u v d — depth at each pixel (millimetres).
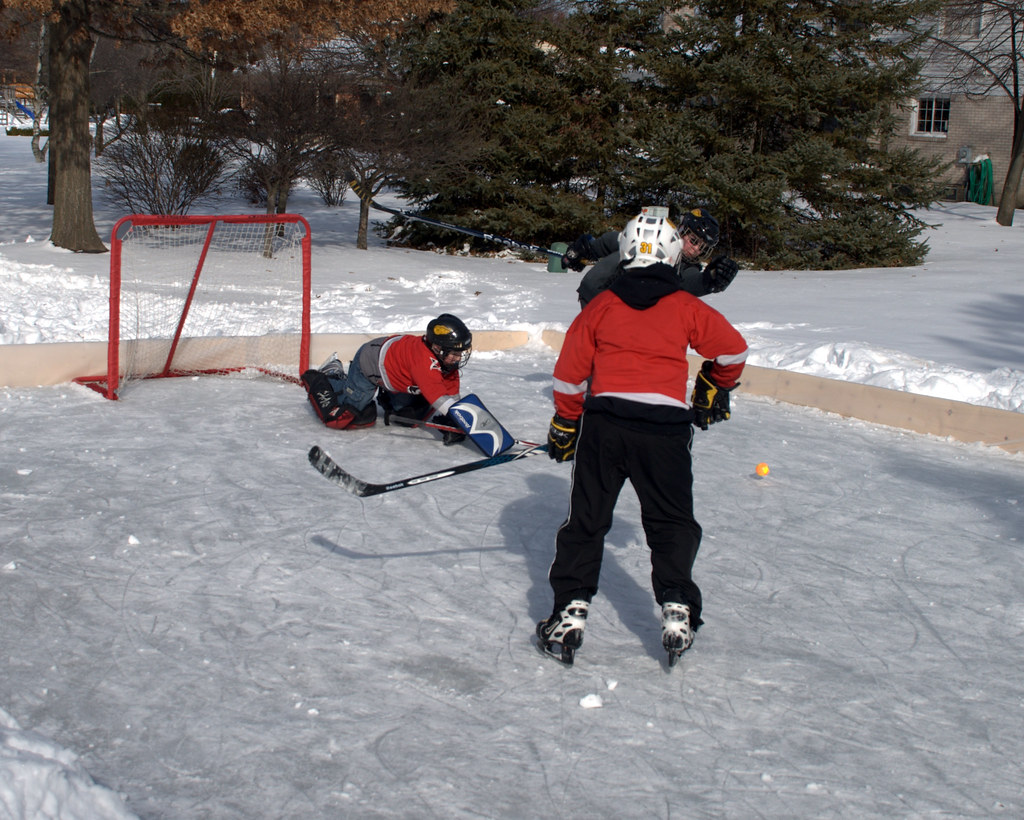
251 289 10688
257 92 19547
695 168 20188
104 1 16688
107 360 7711
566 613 3146
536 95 22016
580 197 22516
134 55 30438
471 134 21062
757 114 20625
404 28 21500
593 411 3162
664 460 3107
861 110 20656
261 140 19750
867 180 20172
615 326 3174
